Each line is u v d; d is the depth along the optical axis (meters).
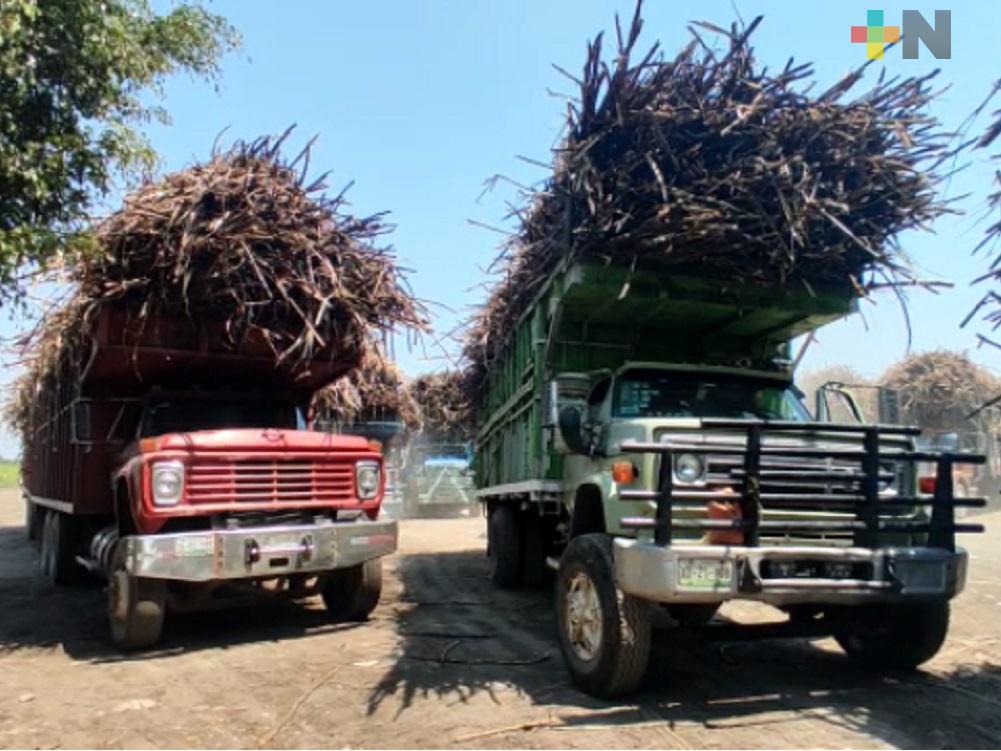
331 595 7.81
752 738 4.37
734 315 7.11
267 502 6.70
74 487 8.12
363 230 7.88
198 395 7.90
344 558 6.89
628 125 6.21
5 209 6.46
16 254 6.14
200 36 7.44
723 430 4.85
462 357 10.97
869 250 6.24
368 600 7.52
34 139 6.52
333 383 9.13
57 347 8.13
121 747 4.34
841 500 4.93
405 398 17.23
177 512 6.31
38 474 11.55
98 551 7.86
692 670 5.78
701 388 6.57
